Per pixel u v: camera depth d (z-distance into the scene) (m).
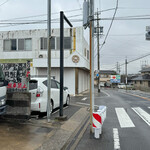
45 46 18.52
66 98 10.22
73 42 17.89
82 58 16.44
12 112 6.38
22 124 5.97
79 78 19.92
